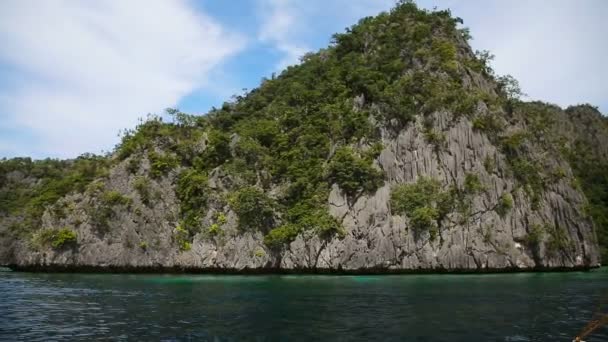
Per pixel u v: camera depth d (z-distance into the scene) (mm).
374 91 89625
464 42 103812
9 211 117812
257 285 58438
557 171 92938
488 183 81625
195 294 49281
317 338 28422
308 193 81375
